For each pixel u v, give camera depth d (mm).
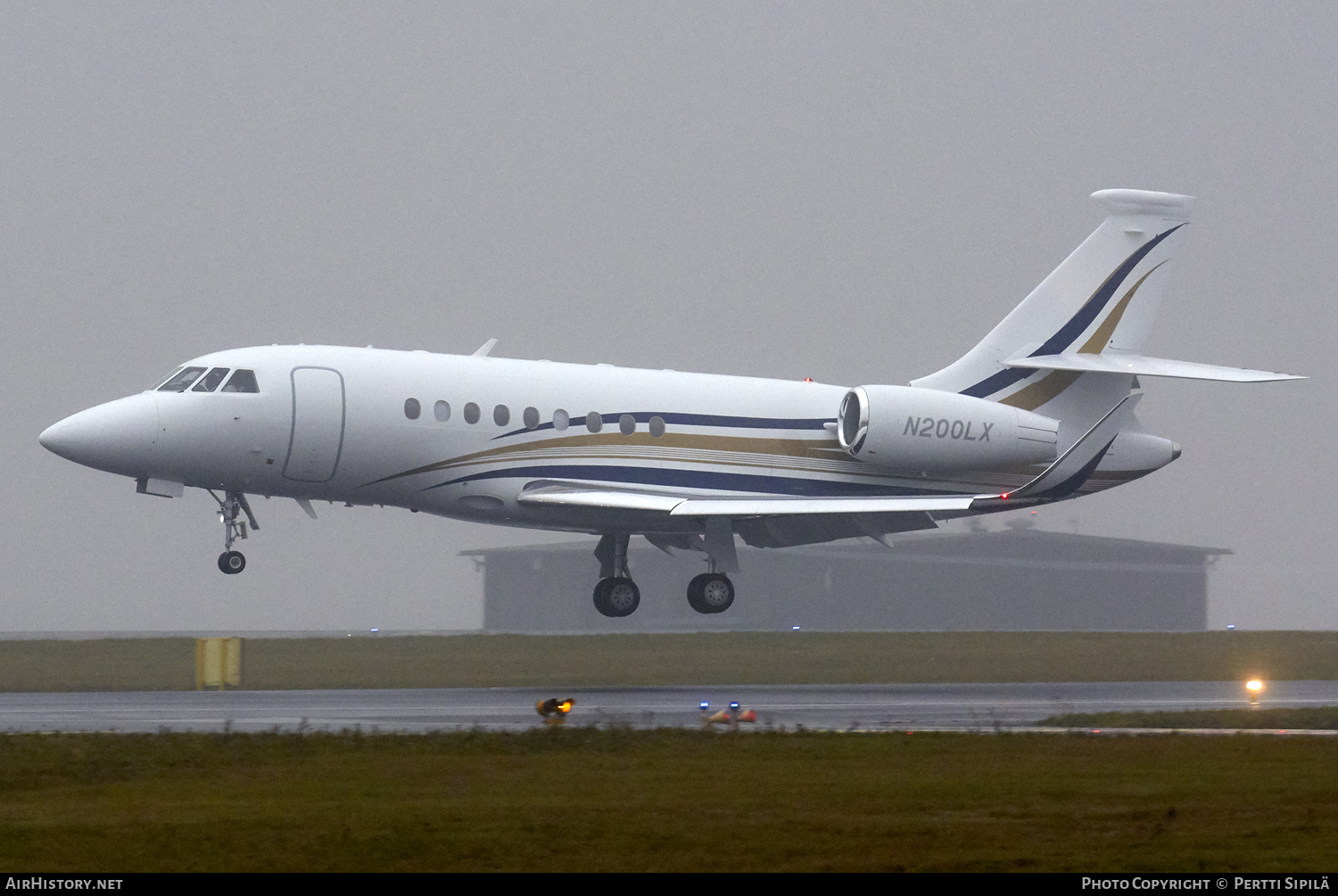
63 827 45375
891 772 56969
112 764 57438
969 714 85875
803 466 124750
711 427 122000
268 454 108562
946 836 44375
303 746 62562
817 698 96312
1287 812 48469
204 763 57906
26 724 76000
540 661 116938
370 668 111938
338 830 44969
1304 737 70438
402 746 62938
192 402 106812
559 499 113500
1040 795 51500
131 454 105812
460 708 86438
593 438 117750
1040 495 105562
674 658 119188
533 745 63500
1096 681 114062
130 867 40375
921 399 124250
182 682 102688
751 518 118500
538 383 117000
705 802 49750
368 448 110500
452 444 112938
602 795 51188
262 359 109562
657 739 65875
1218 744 67000
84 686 100562
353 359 111875
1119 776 56250
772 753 62031
